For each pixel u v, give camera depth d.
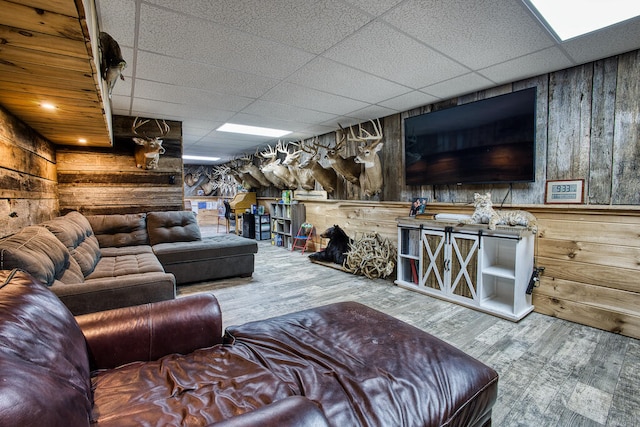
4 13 1.00
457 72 2.75
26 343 0.74
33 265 1.50
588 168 2.57
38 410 0.57
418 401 1.04
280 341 1.38
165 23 1.95
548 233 2.77
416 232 3.62
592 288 2.52
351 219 4.89
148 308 1.36
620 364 1.97
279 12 1.85
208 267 3.80
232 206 7.98
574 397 1.66
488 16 1.89
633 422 1.48
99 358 1.19
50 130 2.90
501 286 3.07
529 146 2.77
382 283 3.75
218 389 1.04
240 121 4.57
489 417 1.25
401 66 2.64
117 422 0.84
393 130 4.20
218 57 2.45
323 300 3.16
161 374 1.14
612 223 2.42
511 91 3.02
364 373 1.13
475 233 2.86
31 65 1.44
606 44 2.23
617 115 2.41
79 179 4.05
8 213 2.12
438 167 3.51
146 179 4.42
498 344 2.24
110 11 1.81
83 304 1.73
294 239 5.96
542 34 2.10
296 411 0.70
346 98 3.48
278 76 2.85
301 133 5.48
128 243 3.93
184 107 3.84
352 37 2.15
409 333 1.46
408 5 1.79
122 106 3.79
